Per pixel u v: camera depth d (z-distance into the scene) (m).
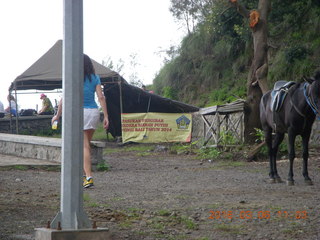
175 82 35.53
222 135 18.20
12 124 28.33
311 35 25.78
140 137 24.05
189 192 9.01
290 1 24.06
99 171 12.82
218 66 32.88
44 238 4.64
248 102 18.55
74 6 4.75
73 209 4.70
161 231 5.90
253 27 18.98
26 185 9.60
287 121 10.13
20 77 25.06
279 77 25.36
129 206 7.51
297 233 5.81
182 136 23.72
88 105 9.09
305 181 10.16
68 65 4.73
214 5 25.61
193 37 34.84
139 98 26.48
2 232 5.72
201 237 5.65
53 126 9.21
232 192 9.02
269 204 7.68
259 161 16.09
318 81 9.46
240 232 5.89
